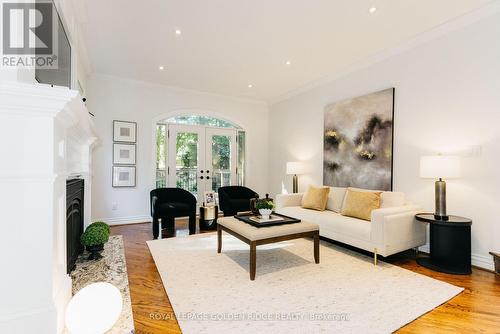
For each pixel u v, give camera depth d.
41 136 1.40
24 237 1.37
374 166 3.79
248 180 6.18
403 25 2.97
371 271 2.55
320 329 1.63
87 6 2.59
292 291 2.13
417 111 3.29
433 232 2.73
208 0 2.50
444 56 3.02
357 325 1.67
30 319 1.36
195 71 4.40
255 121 6.26
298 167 4.98
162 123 5.25
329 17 2.80
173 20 2.85
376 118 3.76
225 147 5.96
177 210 4.02
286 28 3.03
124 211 4.80
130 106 4.84
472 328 1.67
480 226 2.71
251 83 5.03
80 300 1.48
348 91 4.27
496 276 2.47
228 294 2.08
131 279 2.36
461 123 2.87
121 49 3.57
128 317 1.75
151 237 3.81
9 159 1.34
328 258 2.92
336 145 4.43
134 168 4.86
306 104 5.20
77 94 1.39
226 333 1.59
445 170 2.67
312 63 4.05
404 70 3.44
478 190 2.73
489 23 2.65
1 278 1.33
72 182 2.46
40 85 1.29
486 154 2.68
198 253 3.07
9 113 1.33
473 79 2.77
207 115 5.64
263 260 2.84
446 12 2.72
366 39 3.30
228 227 2.85
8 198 1.35
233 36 3.21
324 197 3.86
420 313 1.82
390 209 2.80
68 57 2.38
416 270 2.60
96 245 2.82
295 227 2.63
